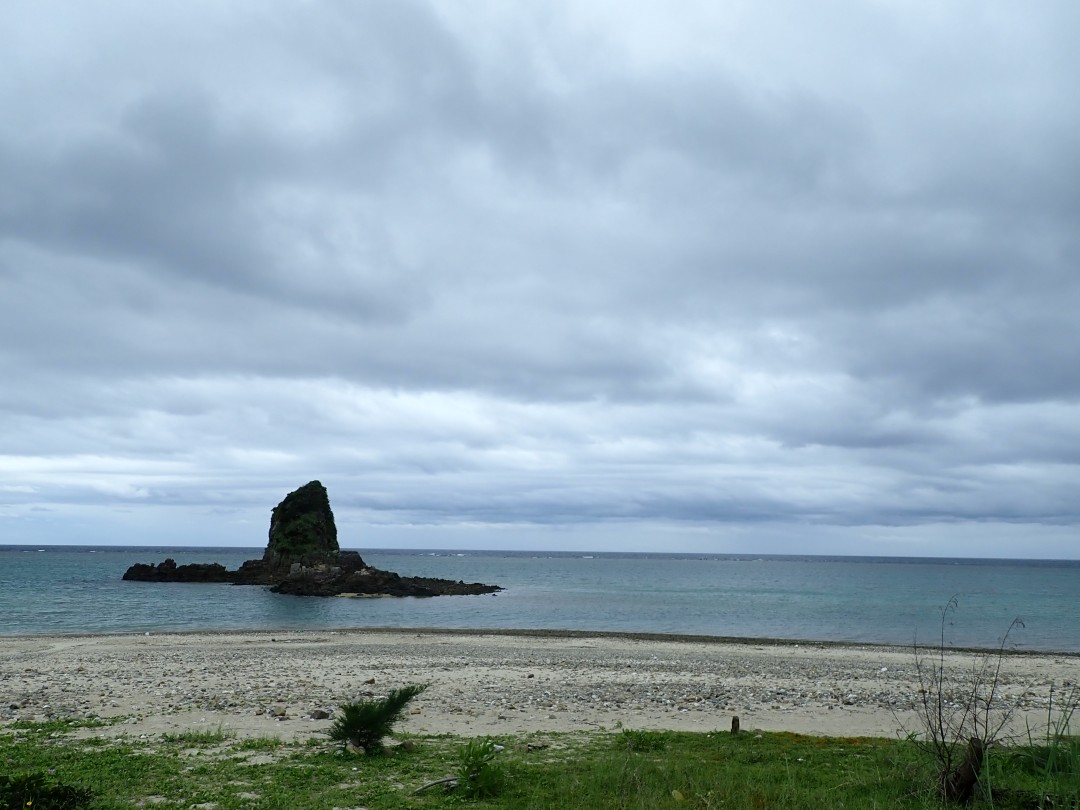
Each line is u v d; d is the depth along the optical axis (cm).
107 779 1223
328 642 4244
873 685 2698
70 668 2897
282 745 1514
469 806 1091
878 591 11819
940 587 13412
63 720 1791
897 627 6222
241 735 1641
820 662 3519
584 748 1527
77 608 7275
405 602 8831
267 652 3612
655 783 1198
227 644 4084
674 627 6078
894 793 1127
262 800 1118
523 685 2558
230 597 9200
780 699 2348
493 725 1838
